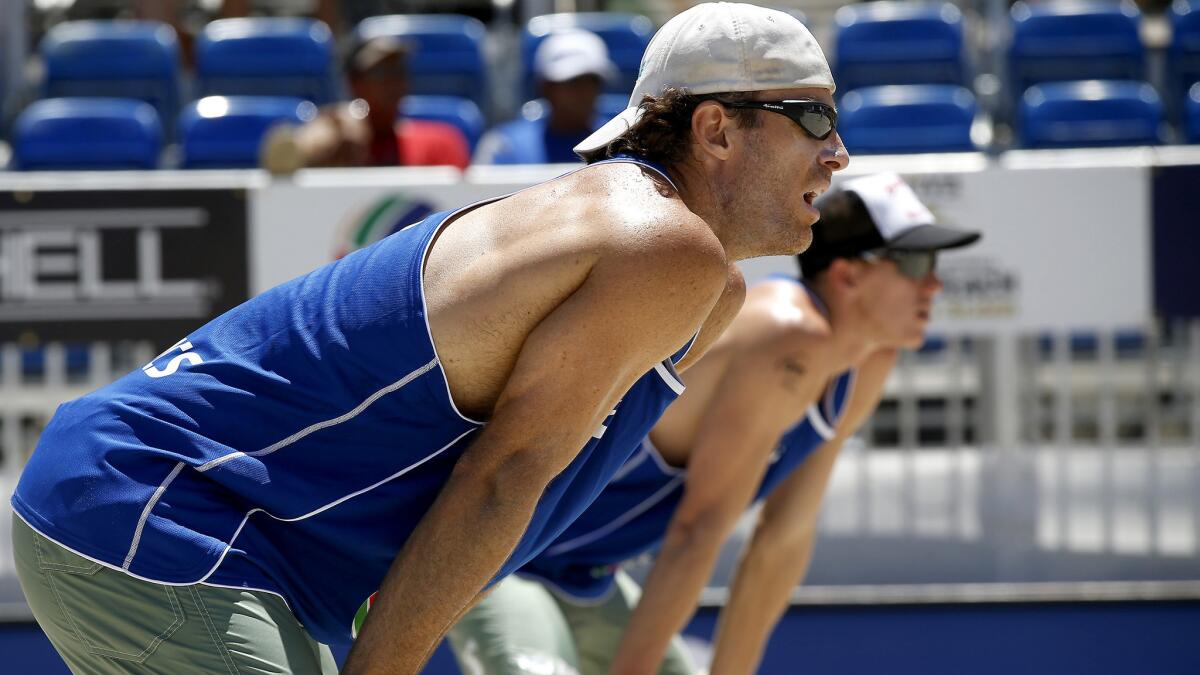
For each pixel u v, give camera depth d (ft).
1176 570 40.83
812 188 17.29
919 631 39.50
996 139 72.43
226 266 39.99
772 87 16.88
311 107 62.39
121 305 39.81
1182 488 44.21
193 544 16.10
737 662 29.68
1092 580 40.32
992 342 43.62
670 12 87.10
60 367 43.21
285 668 16.25
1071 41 74.79
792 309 25.50
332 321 16.48
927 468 44.42
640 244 15.40
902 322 26.21
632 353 15.64
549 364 15.46
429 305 16.07
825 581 40.55
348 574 17.42
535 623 26.02
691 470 25.32
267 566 16.70
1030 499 43.86
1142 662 39.11
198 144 59.21
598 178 16.28
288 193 40.01
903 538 43.57
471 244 16.26
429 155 50.16
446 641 38.50
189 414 16.61
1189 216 40.65
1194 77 75.20
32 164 59.82
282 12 88.58
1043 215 40.86
